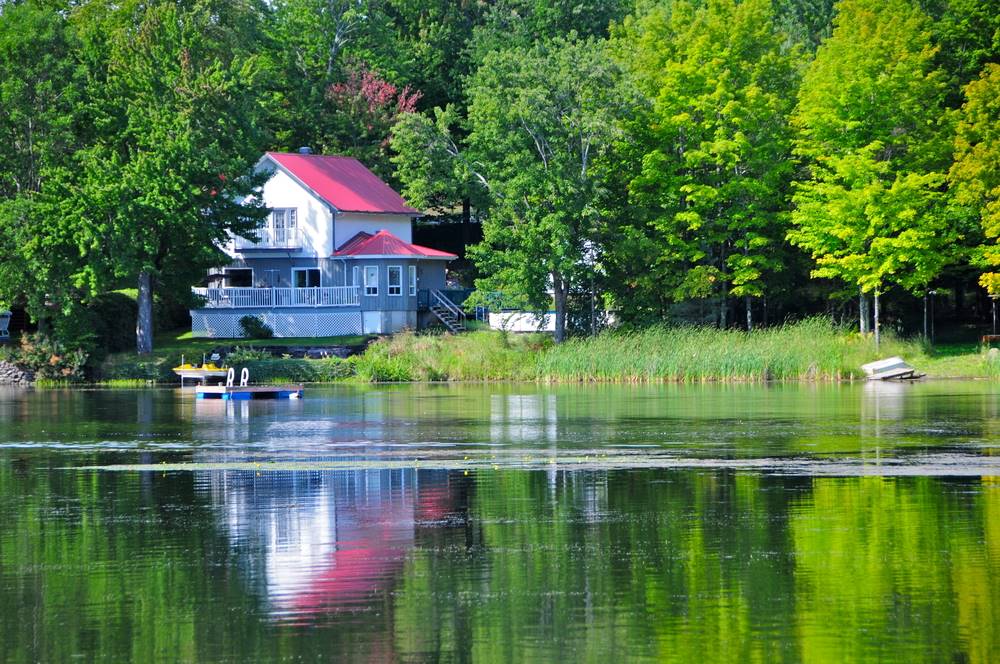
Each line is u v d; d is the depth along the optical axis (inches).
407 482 4015.8
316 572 2760.8
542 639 2263.8
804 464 4338.1
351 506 3567.9
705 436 5275.6
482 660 2158.0
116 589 2640.3
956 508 3417.8
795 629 2297.0
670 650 2194.9
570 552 2923.2
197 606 2507.4
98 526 3299.7
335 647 2237.9
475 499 3668.8
